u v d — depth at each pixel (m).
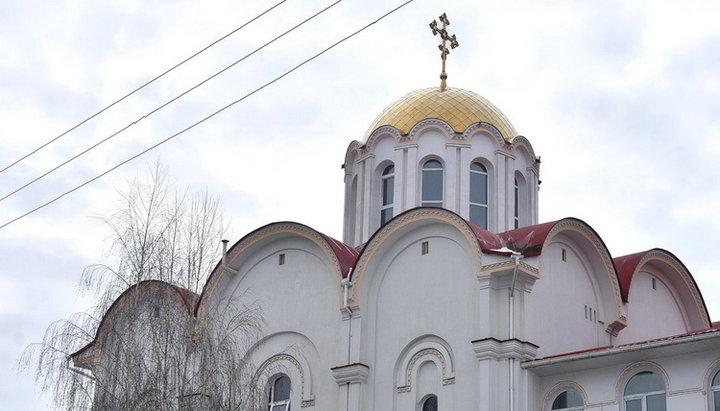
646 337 38.81
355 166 43.44
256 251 39.88
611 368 31.64
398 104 43.66
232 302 38.66
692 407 29.84
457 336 34.19
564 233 36.12
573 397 32.22
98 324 31.75
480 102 43.31
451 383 33.84
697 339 29.50
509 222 41.34
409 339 35.25
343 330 36.41
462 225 34.97
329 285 37.75
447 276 35.16
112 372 30.88
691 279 40.59
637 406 30.95
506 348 33.00
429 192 41.31
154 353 31.19
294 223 38.56
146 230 32.91
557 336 34.78
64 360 31.12
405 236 36.56
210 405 30.67
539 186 43.81
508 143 42.19
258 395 32.75
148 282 32.12
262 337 38.28
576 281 36.41
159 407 30.20
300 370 37.41
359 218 42.12
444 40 45.69
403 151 41.62
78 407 30.61
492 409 32.44
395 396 34.97
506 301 33.72
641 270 39.66
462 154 41.28
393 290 36.28
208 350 31.66
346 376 35.66
